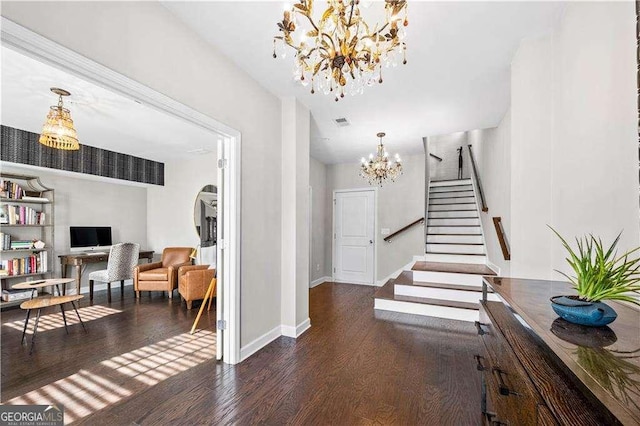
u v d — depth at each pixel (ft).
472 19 6.08
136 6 5.30
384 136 14.28
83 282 16.33
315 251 19.17
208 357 8.16
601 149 4.45
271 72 8.33
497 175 12.55
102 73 4.70
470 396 6.31
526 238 6.68
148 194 19.79
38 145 13.61
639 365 2.38
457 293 12.37
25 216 13.69
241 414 5.70
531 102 6.68
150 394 6.36
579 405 2.39
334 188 20.70
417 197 18.37
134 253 15.71
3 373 7.26
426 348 8.80
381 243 19.24
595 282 3.24
